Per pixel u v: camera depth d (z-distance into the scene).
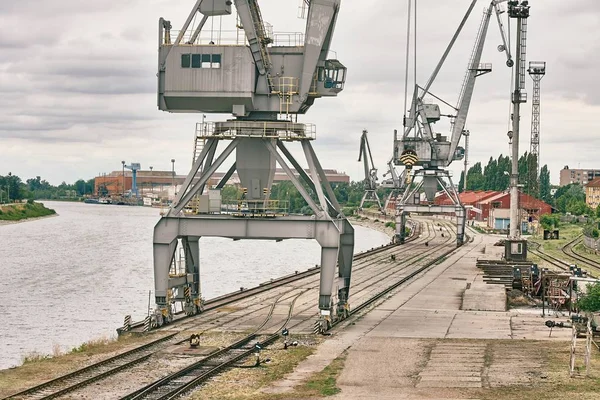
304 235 51.84
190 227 52.94
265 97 54.00
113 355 42.97
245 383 37.16
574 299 60.09
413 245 147.12
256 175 55.00
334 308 57.06
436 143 147.38
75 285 93.19
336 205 57.19
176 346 46.03
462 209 146.00
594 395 34.03
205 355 43.50
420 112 146.75
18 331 63.78
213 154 55.19
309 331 51.56
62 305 77.69
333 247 51.53
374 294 72.69
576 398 33.56
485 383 36.66
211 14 53.50
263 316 58.59
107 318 70.38
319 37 52.97
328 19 52.94
